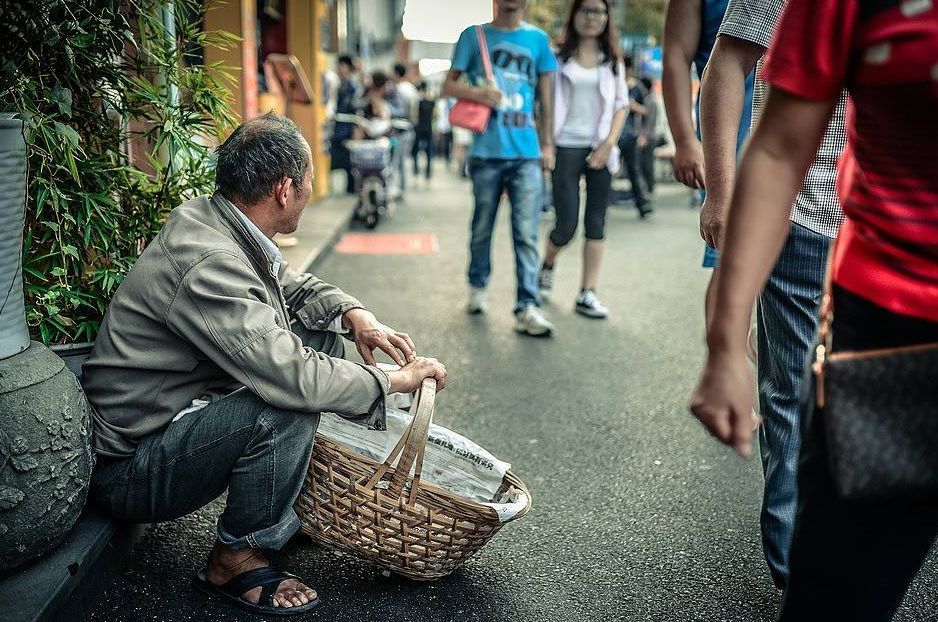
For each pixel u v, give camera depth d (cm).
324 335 273
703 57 277
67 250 252
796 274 224
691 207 1244
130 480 228
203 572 242
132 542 260
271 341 216
